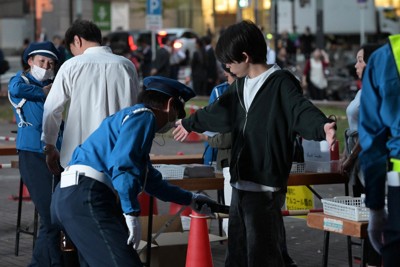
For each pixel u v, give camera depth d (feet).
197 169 26.53
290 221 36.91
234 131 21.34
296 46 139.54
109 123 19.99
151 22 97.09
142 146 19.44
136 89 25.55
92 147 19.93
